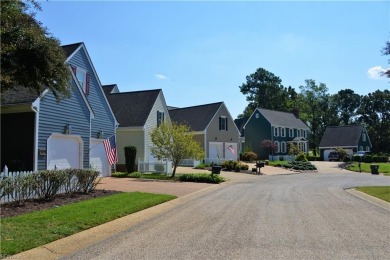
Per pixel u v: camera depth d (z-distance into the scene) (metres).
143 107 31.44
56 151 18.08
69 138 19.17
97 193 14.41
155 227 8.96
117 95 33.75
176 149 24.80
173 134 25.08
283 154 62.97
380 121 92.00
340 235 7.89
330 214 10.63
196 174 24.02
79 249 7.01
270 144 57.88
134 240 7.64
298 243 7.20
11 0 10.47
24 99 16.39
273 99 92.69
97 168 23.25
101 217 9.62
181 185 20.11
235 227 8.79
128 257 6.40
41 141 16.94
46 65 12.00
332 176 31.03
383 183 22.84
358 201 13.65
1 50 10.25
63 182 13.17
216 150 43.75
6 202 11.20
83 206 11.12
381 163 51.31
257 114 62.66
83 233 8.22
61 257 6.51
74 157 19.56
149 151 30.53
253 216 10.32
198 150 25.58
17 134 16.81
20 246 6.86
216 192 17.14
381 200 13.64
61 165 18.41
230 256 6.33
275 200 13.99
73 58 21.11
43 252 6.76
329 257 6.24
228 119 45.97
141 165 28.38
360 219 9.82
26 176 11.67
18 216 9.46
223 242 7.32
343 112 97.19
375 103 92.62
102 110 23.73
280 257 6.24
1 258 6.29
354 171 40.38
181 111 47.53
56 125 18.00
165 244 7.25
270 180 25.92
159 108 32.84
